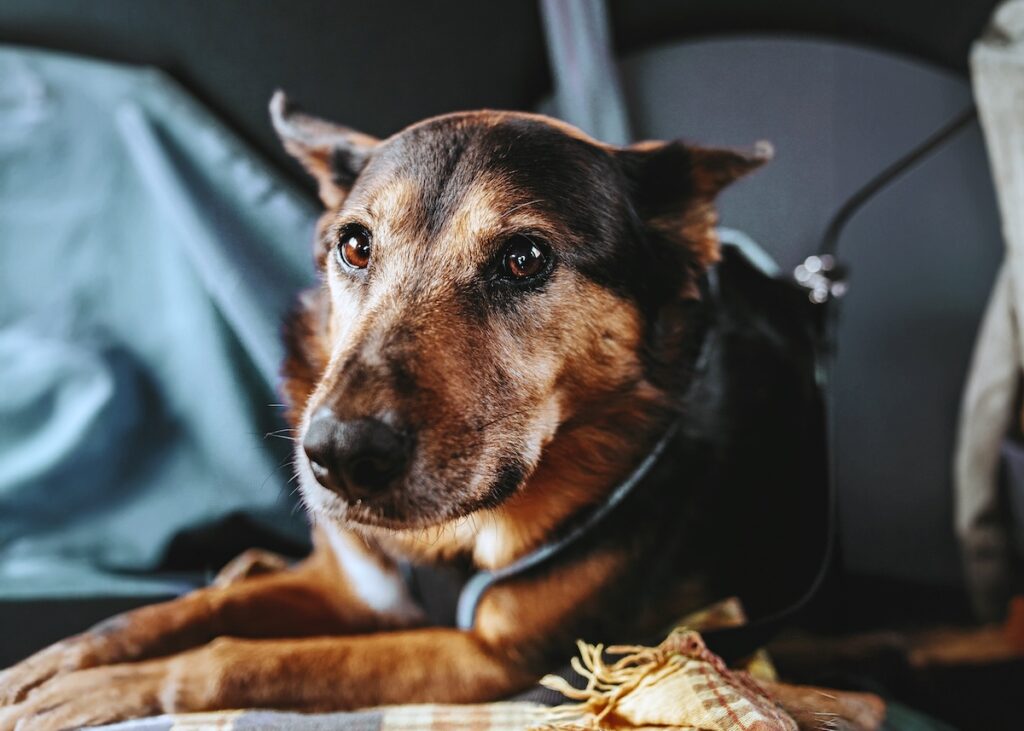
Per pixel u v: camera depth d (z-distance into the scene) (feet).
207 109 2.09
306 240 2.04
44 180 2.08
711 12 2.15
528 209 1.57
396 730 1.50
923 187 2.16
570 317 1.61
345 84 2.09
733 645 1.59
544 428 1.62
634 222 1.69
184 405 2.06
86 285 2.08
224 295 2.02
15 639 1.82
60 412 2.02
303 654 1.67
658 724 1.41
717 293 1.89
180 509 2.03
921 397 2.20
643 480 1.75
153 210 2.09
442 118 1.67
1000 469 2.15
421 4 2.07
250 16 2.07
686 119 2.13
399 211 1.58
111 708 1.58
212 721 1.51
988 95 2.08
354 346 1.47
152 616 1.76
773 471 1.83
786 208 2.13
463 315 1.53
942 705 1.89
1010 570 2.14
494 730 1.51
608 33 2.06
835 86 2.13
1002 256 2.17
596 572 1.72
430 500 1.45
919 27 2.14
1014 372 2.11
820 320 1.97
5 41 2.07
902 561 2.20
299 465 1.56
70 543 2.01
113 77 2.06
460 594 1.78
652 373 1.74
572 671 1.58
